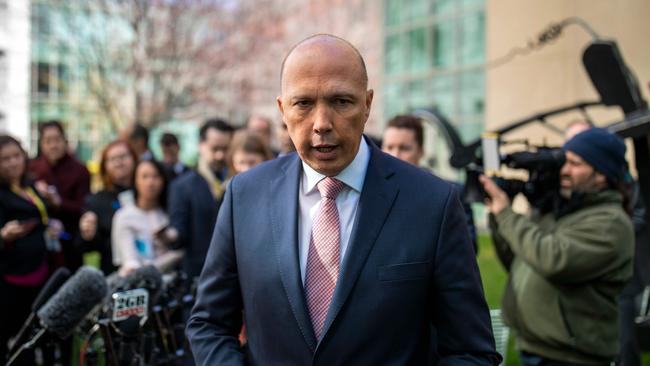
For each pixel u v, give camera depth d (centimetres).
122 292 258
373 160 183
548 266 276
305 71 163
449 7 1412
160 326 271
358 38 1725
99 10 1388
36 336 256
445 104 1425
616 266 278
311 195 184
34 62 1905
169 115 1504
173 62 1430
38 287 408
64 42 1434
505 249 332
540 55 1166
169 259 409
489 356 174
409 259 171
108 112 1479
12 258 395
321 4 1780
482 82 1327
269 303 175
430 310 180
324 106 163
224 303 188
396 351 169
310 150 168
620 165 293
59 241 485
